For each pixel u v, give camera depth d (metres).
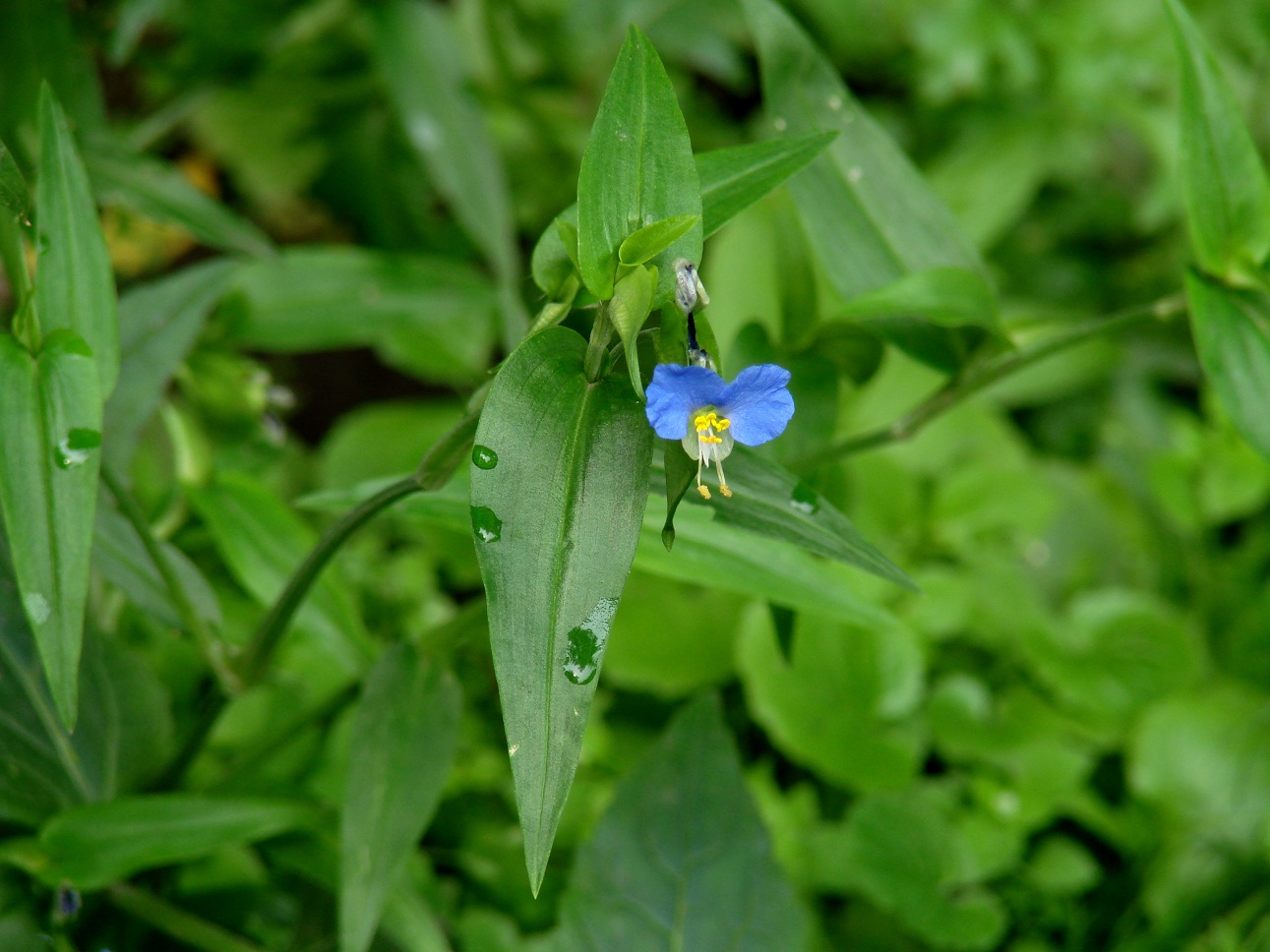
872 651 0.68
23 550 0.45
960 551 0.75
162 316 0.55
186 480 0.55
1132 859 0.67
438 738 0.51
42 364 0.45
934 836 0.61
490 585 0.42
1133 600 0.74
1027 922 0.64
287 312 0.69
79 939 0.54
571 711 0.42
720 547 0.51
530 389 0.43
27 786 0.52
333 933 0.54
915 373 0.81
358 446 0.81
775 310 0.76
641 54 0.43
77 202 0.47
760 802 0.65
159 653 0.62
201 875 0.57
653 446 0.44
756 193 0.46
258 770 0.56
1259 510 0.85
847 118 0.52
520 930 0.59
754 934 0.54
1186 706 0.69
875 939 0.63
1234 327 0.50
